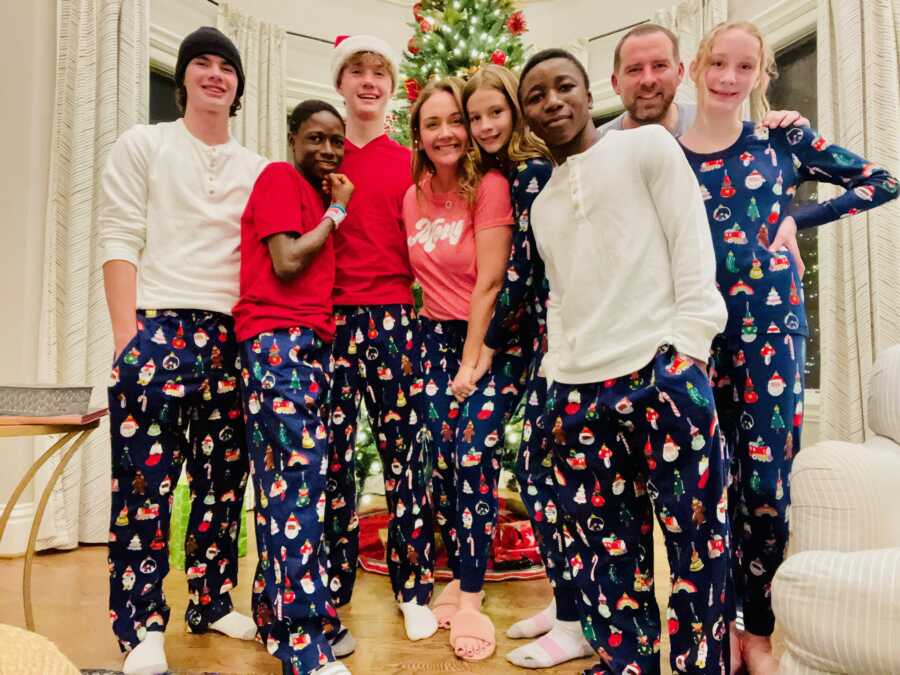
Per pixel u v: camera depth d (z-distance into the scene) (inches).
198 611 72.4
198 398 64.9
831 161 59.7
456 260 73.0
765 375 57.2
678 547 49.3
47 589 88.0
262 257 63.7
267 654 67.0
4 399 59.2
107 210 63.5
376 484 124.0
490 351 70.7
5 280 106.5
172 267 63.7
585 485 53.8
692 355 47.9
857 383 102.6
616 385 50.6
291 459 59.1
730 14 143.0
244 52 152.9
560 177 55.4
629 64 65.6
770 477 56.9
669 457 48.8
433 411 74.9
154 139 65.7
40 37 110.7
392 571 75.9
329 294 67.1
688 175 50.6
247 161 69.9
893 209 97.4
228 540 71.5
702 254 49.2
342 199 68.0
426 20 117.2
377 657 66.1
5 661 31.6
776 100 138.9
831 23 110.7
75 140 111.5
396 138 118.1
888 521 44.0
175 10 145.6
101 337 112.8
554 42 183.3
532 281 67.6
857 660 38.9
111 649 67.6
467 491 71.0
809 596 40.8
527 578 94.1
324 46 176.4
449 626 74.9
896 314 97.3
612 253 51.3
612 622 53.1
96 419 65.0
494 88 68.7
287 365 60.9
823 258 109.0
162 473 62.9
